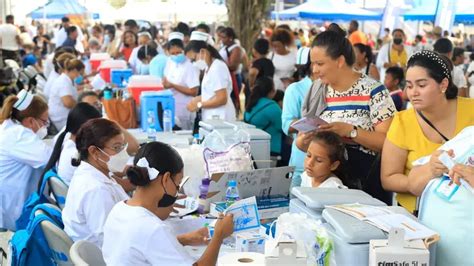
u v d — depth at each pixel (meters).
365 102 3.14
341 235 2.04
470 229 2.11
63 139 3.83
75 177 2.98
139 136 5.07
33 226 2.73
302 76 4.03
